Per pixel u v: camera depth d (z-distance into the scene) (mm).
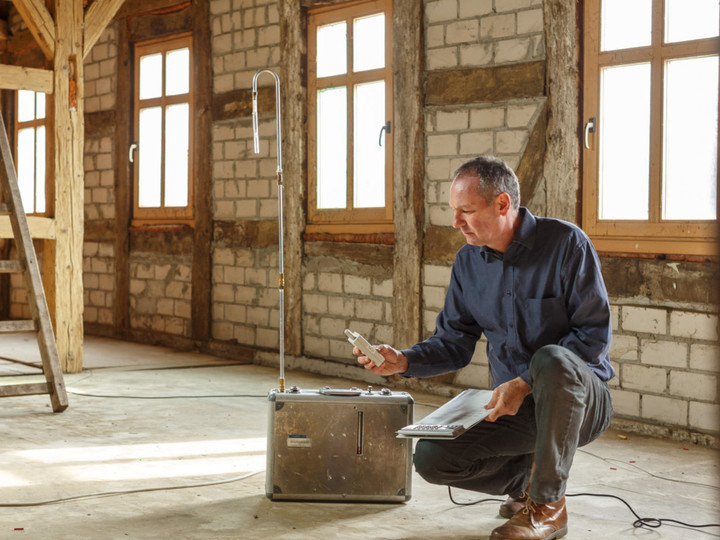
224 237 7344
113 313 8664
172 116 7922
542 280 2691
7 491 3260
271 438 3137
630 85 4715
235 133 7211
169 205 8000
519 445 2686
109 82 8570
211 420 4707
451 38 5531
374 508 3098
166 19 7855
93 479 3459
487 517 2998
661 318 4504
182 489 3326
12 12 9383
